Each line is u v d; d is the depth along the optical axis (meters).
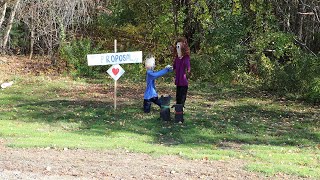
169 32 22.23
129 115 12.77
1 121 11.69
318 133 11.45
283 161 8.33
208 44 21.17
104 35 25.83
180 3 22.14
